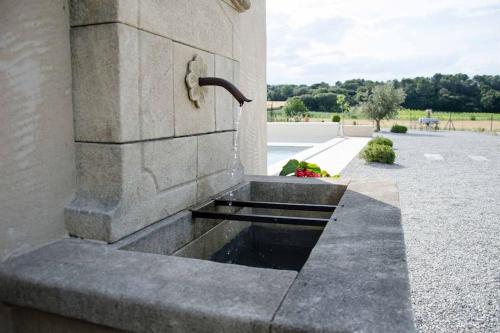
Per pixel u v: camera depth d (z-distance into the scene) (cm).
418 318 264
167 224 174
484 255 391
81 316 106
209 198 225
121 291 101
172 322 94
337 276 108
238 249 260
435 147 1664
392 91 2883
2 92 124
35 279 112
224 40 238
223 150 244
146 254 131
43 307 112
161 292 100
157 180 174
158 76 171
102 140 150
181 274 112
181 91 191
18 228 131
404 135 2489
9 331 124
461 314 269
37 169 138
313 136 2214
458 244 426
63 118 148
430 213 564
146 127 164
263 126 484
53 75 143
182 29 189
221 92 238
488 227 492
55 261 125
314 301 92
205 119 218
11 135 127
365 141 1920
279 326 83
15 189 130
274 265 247
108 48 145
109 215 144
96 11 145
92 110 150
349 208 196
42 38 137
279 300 94
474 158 1268
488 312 272
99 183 153
